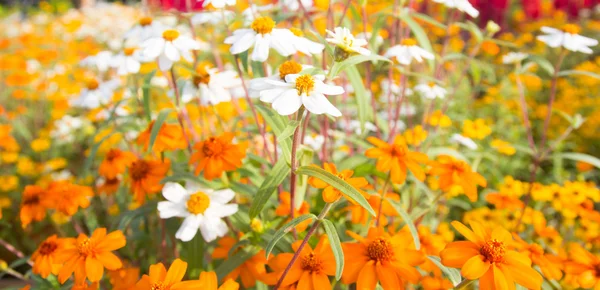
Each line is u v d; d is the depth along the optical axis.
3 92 0.83
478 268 0.23
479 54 0.87
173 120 0.35
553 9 1.20
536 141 0.66
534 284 0.23
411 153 0.29
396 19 0.43
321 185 0.26
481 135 0.44
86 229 0.49
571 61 0.89
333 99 0.45
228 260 0.29
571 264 0.27
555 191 0.39
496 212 0.44
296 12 0.40
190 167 0.36
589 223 0.39
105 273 0.36
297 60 0.42
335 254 0.23
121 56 0.42
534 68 0.75
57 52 0.88
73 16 1.27
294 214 0.29
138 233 0.37
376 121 0.40
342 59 0.26
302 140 0.34
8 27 1.27
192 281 0.24
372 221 0.32
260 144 0.41
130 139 0.52
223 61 0.60
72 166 0.66
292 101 0.23
